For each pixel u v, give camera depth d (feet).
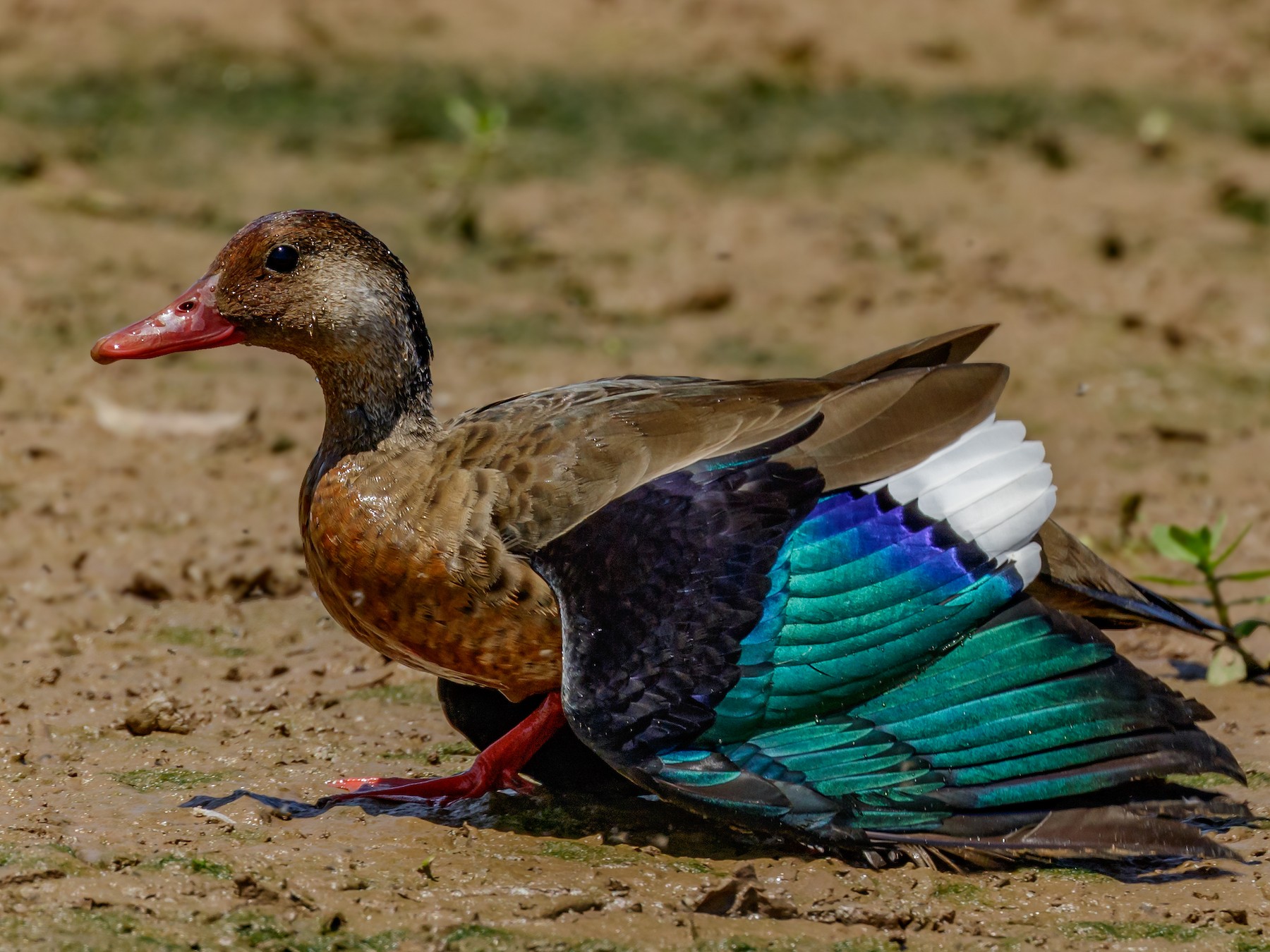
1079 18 86.17
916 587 28.53
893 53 80.94
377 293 31.94
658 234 64.34
